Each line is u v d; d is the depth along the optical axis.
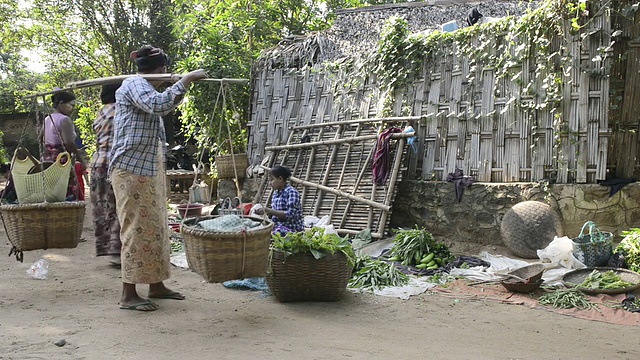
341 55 9.89
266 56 10.48
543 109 6.77
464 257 6.48
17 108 25.02
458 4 10.21
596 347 3.76
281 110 9.92
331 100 9.27
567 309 4.70
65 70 21.80
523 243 6.52
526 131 6.93
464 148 7.47
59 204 4.68
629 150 6.49
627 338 3.97
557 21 6.59
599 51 6.35
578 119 6.52
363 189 7.87
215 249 3.88
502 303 4.90
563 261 5.84
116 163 4.24
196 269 4.01
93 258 6.44
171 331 3.86
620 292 4.99
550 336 4.00
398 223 8.03
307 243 4.64
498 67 7.17
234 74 11.05
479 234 7.23
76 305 4.51
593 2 6.41
